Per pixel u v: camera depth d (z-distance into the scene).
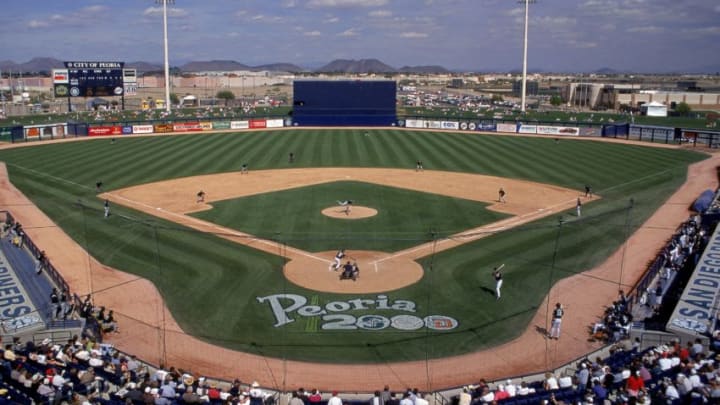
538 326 29.61
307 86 118.31
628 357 24.72
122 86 145.38
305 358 26.42
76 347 24.89
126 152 84.25
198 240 42.78
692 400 19.88
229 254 39.69
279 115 137.62
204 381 23.22
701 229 43.88
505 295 33.22
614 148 90.50
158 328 28.58
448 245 41.84
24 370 21.78
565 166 74.75
